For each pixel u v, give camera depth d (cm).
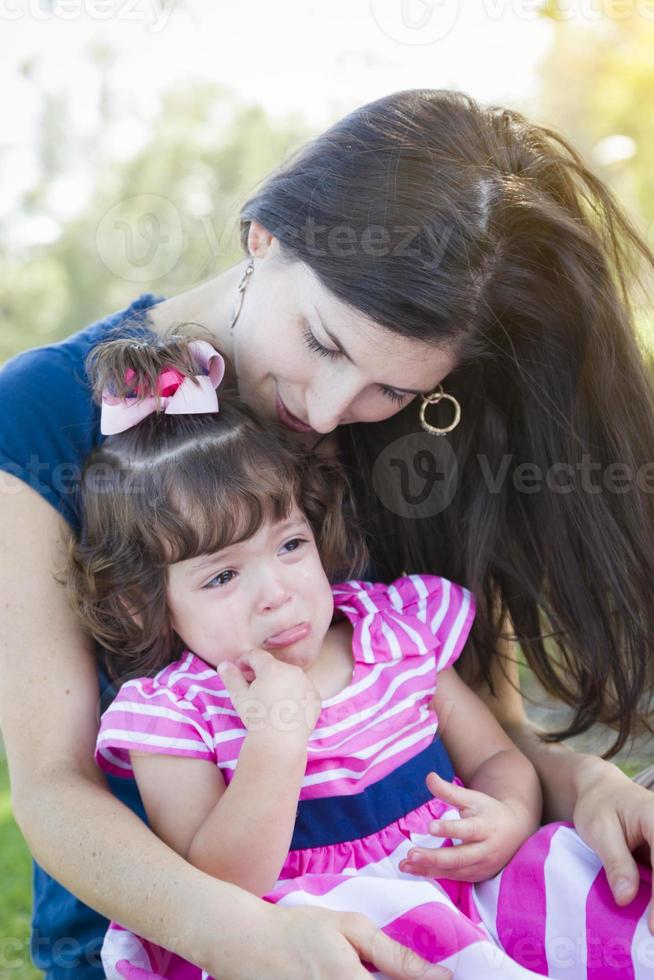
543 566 271
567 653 277
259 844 200
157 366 234
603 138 482
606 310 251
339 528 253
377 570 282
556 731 288
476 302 227
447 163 225
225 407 239
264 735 204
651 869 217
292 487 233
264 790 201
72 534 234
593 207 261
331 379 223
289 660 228
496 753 248
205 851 202
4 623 222
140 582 228
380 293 211
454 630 253
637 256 269
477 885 223
